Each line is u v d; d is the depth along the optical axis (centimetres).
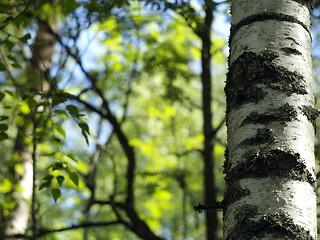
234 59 236
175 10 485
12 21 440
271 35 234
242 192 208
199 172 943
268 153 210
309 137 218
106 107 629
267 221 199
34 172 390
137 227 591
